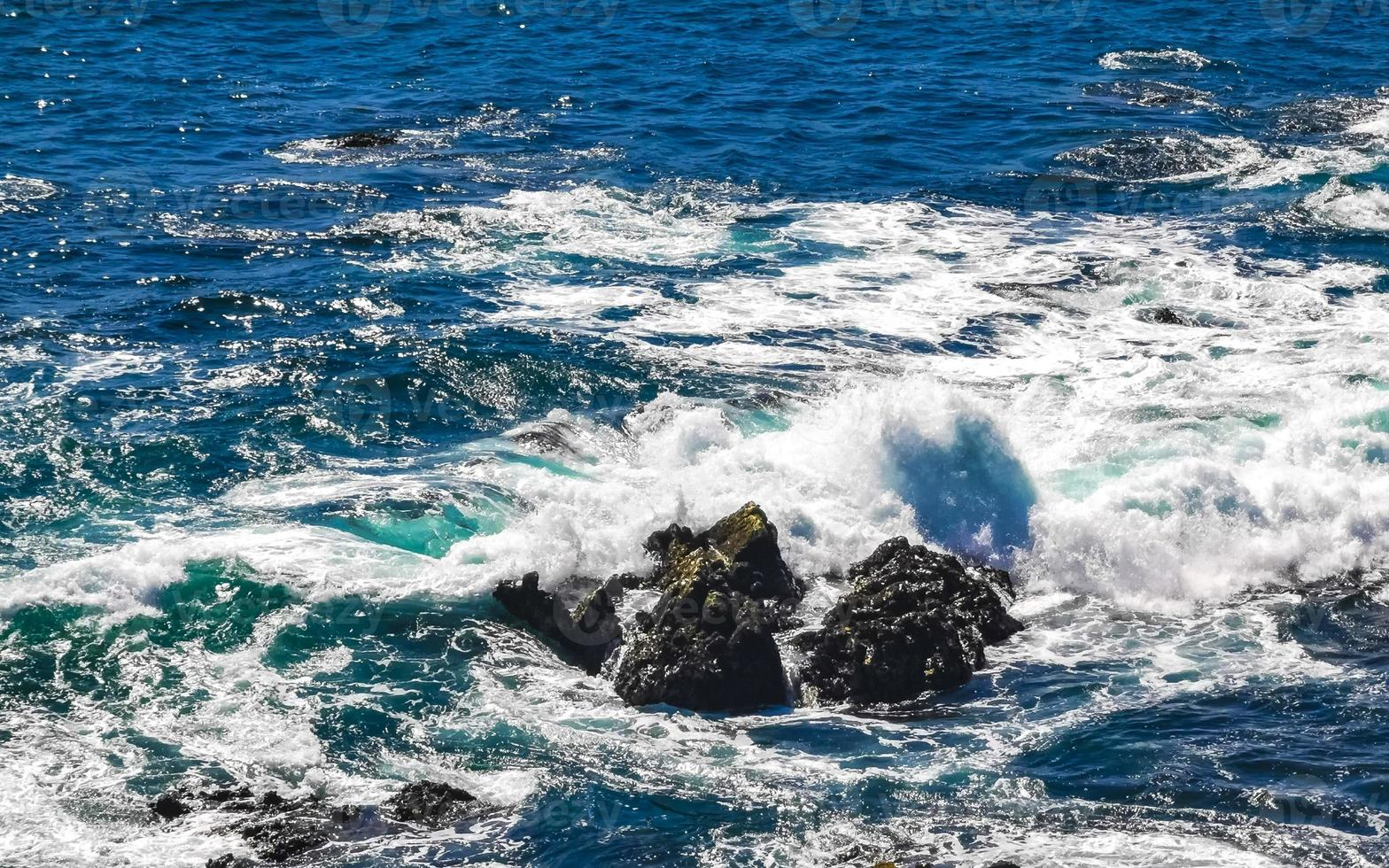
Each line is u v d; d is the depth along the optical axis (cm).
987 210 7175
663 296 6038
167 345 5428
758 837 3178
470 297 5959
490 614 3984
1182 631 4016
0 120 8150
